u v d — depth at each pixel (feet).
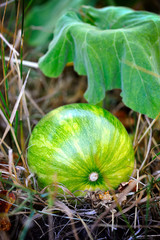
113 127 2.08
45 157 2.02
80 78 3.70
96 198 2.04
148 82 2.27
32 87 3.27
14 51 2.34
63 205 2.01
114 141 2.05
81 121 2.06
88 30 2.43
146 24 2.42
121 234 2.03
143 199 2.10
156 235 1.99
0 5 2.50
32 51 3.45
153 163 2.50
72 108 2.15
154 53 2.40
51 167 2.00
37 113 3.07
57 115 2.13
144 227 2.04
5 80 2.31
